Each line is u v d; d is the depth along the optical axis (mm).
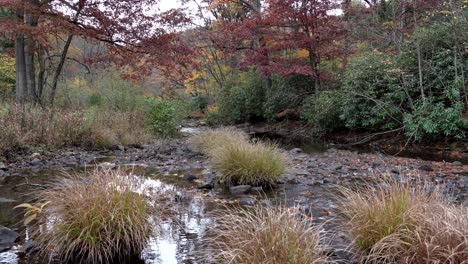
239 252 3295
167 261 3836
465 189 6672
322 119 16078
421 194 4164
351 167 9047
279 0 16812
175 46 13758
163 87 26422
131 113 14727
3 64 17969
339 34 16781
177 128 16516
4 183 7008
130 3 12984
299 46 17453
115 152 11289
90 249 3781
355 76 13703
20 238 4324
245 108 22906
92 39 13656
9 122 9766
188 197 6141
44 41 12188
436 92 12148
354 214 4039
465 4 12188
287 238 3295
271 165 7078
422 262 3141
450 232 3109
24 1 11719
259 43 20000
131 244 3971
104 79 20203
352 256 3773
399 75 12219
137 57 14516
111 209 3969
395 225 3564
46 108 11805
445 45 12195
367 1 18953
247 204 5789
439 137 11820
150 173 8258
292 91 19297
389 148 12508
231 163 7160
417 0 13430
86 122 11891
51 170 8312
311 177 7824
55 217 4016
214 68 28797
